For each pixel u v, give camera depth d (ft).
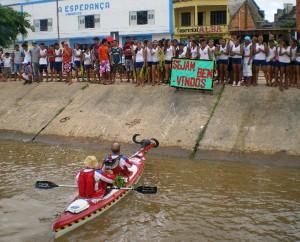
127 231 26.27
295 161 38.01
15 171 38.52
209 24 127.75
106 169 32.04
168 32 123.65
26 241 25.07
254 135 41.86
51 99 57.88
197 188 33.45
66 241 25.00
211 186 33.78
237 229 26.27
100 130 48.57
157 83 55.47
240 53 48.83
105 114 51.11
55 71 63.26
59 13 137.18
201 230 26.23
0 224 27.48
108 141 46.65
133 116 49.42
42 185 30.04
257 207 29.50
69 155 43.88
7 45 113.19
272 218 27.71
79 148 46.70
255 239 24.93
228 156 40.47
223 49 50.52
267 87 48.85
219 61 51.01
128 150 44.42
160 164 39.86
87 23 133.49
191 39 52.29
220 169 37.88
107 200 29.09
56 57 61.87
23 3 142.31
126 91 54.75
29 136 51.44
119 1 127.34
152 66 54.34
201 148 42.16
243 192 32.35
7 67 68.08
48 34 140.26
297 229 26.08
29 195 32.55
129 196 32.14
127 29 128.06
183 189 33.30
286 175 35.83
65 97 57.41
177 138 44.14
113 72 59.16
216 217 28.04
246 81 50.06
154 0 123.34
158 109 49.37
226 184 34.14
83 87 58.75
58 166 40.01
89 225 27.07
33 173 37.88
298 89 47.21
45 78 68.69
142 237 25.46
